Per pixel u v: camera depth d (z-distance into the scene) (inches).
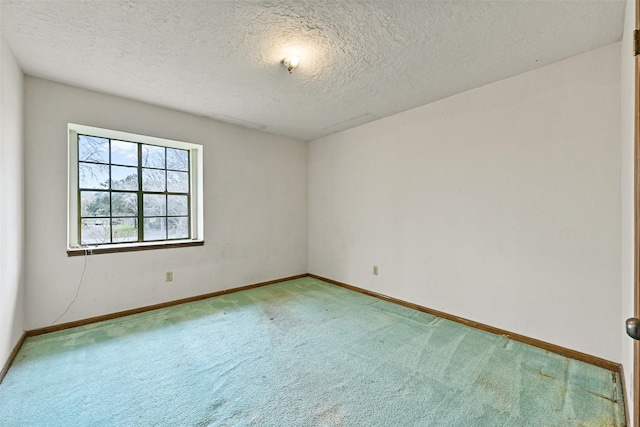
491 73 94.3
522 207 94.3
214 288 144.4
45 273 100.2
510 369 79.0
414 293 126.7
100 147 118.7
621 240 76.3
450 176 113.4
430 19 68.4
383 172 139.7
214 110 129.8
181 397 67.6
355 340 96.7
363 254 150.3
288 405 65.1
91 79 99.5
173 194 138.9
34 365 80.4
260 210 162.7
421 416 61.7
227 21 69.4
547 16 67.0
